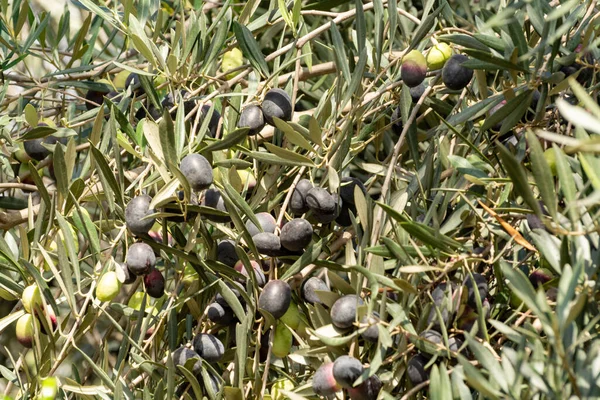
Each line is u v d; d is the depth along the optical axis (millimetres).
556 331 907
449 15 1212
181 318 1226
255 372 1104
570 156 1051
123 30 1217
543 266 1057
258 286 1107
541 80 1096
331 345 1024
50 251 1197
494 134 1163
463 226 1119
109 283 1108
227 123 1198
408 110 1188
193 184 1061
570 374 913
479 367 1011
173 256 1219
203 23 1201
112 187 1104
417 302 1080
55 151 1099
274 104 1127
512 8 995
